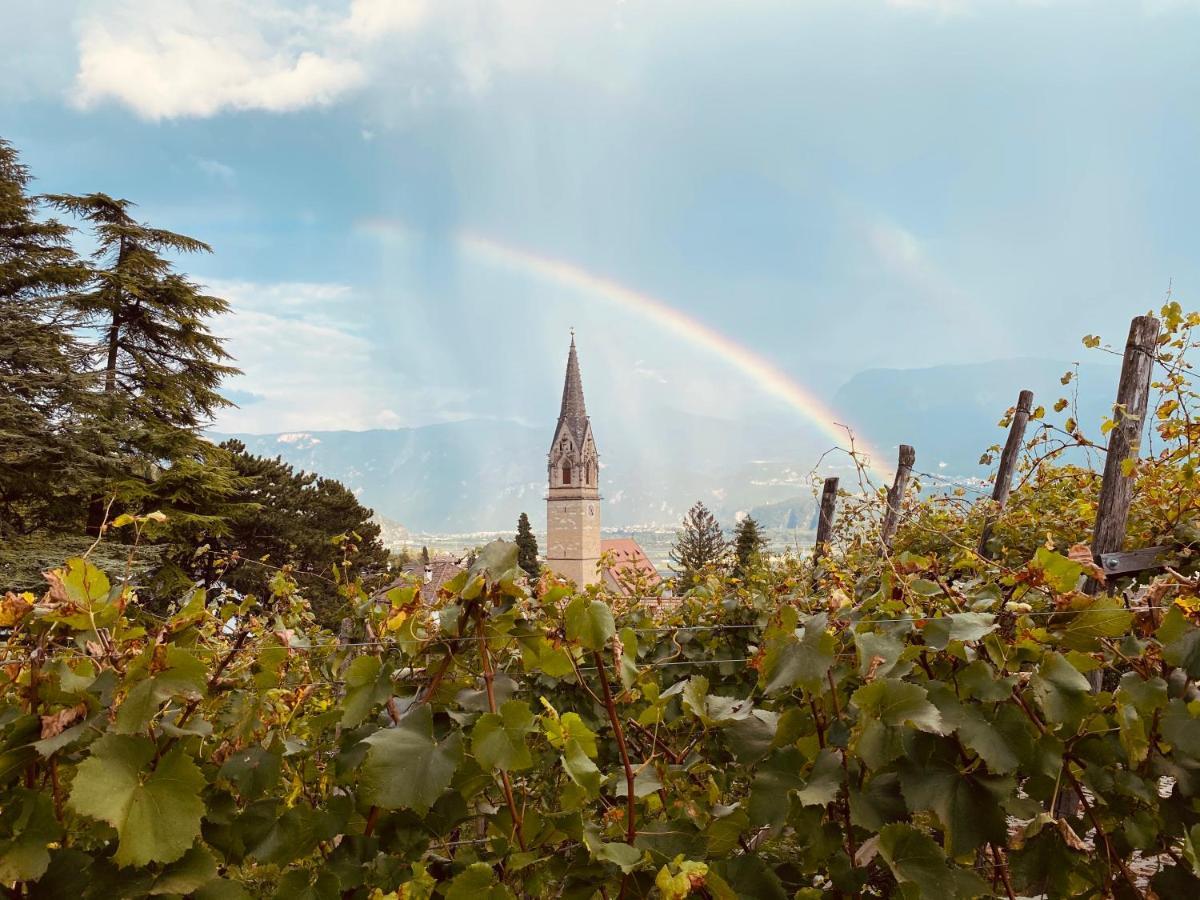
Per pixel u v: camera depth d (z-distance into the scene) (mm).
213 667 2090
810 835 1735
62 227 23688
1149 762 1817
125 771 1433
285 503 31969
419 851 1833
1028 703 1737
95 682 1595
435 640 1853
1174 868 1814
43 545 18609
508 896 1625
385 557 33312
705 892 1687
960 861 1674
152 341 24547
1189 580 1882
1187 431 3916
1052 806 1717
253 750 1901
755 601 4047
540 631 1822
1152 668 1842
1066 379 5168
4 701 1565
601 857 1601
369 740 1612
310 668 2873
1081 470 5223
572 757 1678
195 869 1516
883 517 5582
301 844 1822
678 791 2121
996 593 1890
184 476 20328
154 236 24125
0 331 20016
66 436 19734
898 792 1666
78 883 1471
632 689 2473
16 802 1468
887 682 1599
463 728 1806
